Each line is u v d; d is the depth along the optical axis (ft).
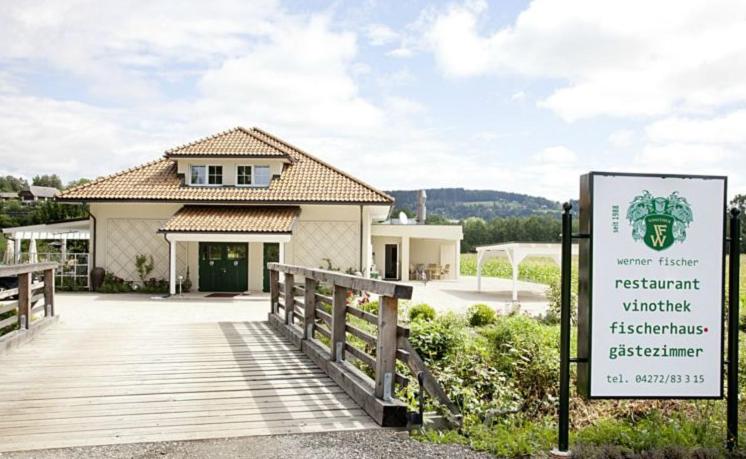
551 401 28.50
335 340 24.86
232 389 22.54
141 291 79.36
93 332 36.78
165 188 81.71
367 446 16.49
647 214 17.26
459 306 66.80
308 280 30.66
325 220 82.07
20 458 15.28
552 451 16.53
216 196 79.71
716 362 17.40
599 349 17.04
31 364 27.02
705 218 17.43
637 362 17.17
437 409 20.52
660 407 25.86
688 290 17.33
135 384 23.27
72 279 81.05
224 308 62.03
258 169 84.07
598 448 16.87
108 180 83.46
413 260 125.08
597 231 17.11
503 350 33.24
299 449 16.14
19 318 32.89
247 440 16.81
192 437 16.99
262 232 72.64
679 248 17.34
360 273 80.48
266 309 61.21
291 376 24.77
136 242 81.05
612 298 17.13
